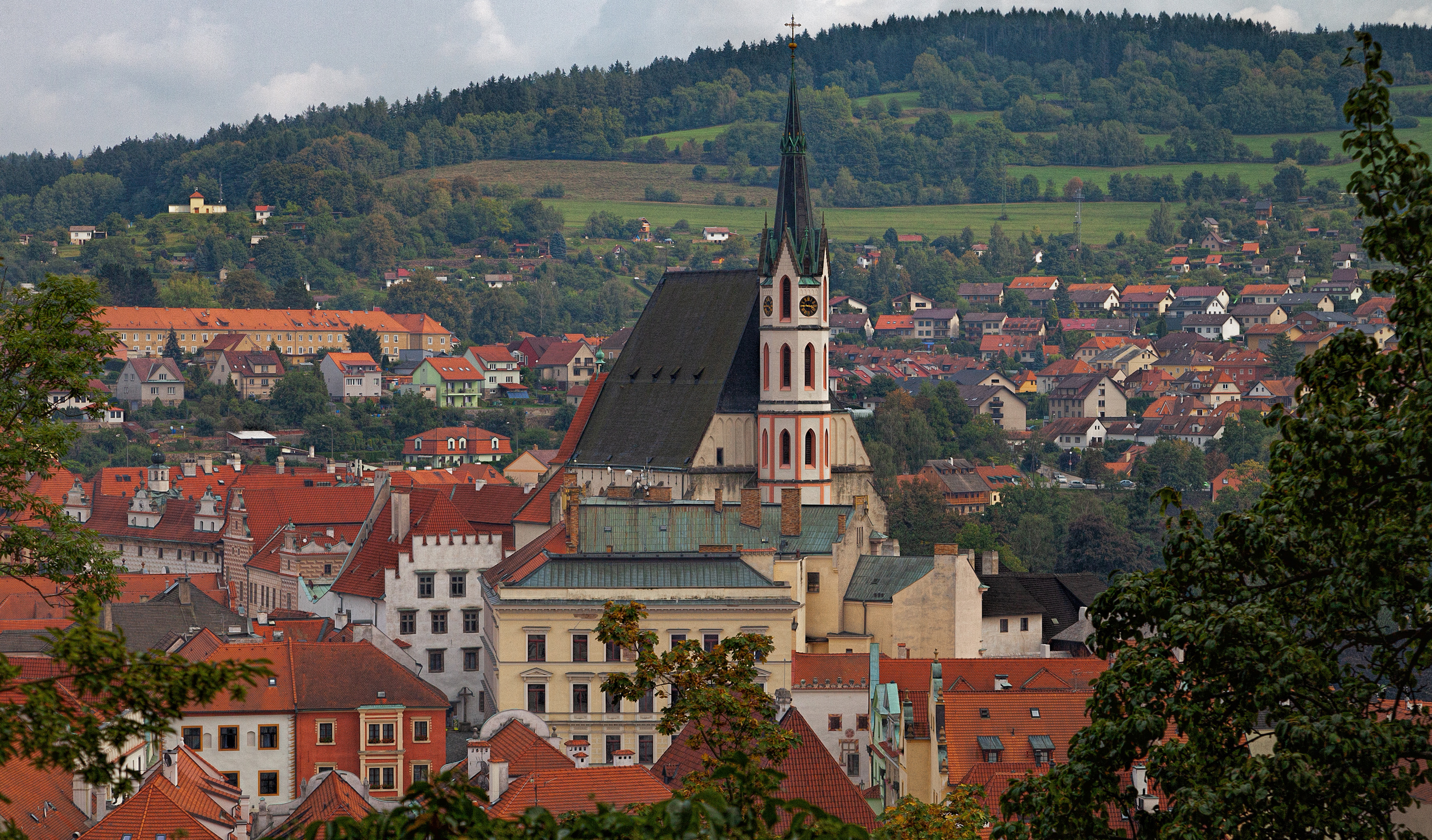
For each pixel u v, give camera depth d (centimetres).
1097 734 11750
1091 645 12594
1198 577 12181
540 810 8300
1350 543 11556
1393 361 11912
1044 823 11819
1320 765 10888
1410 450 11181
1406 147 12044
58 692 9312
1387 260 12144
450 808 8112
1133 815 11869
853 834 8394
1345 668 11988
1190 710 11588
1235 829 11100
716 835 8206
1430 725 11369
